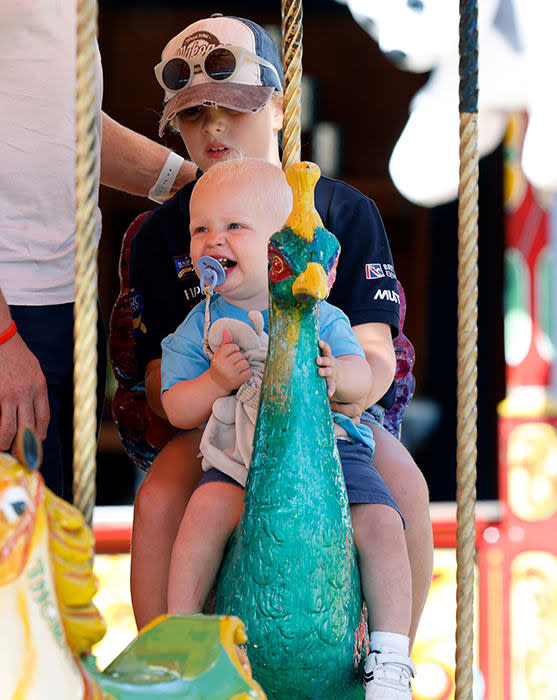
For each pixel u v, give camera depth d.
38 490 3.08
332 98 18.34
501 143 14.82
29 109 5.44
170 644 3.68
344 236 5.81
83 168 3.81
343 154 18.33
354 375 4.79
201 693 3.49
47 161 5.48
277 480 4.16
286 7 5.23
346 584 4.25
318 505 4.17
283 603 4.13
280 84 6.12
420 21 11.59
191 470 5.09
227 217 4.87
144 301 6.00
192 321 5.12
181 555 4.48
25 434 3.04
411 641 5.50
